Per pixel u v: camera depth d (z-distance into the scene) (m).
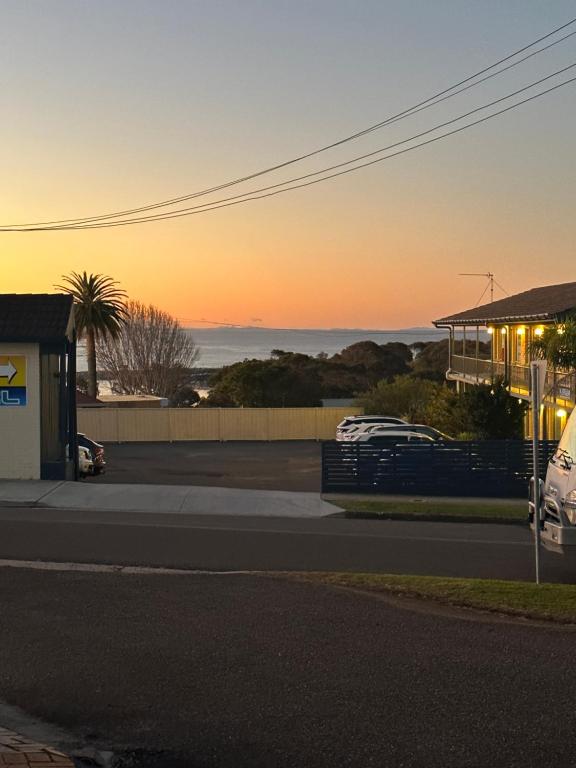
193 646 8.21
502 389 32.91
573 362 28.30
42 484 21.59
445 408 37.47
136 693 7.01
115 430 52.22
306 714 6.53
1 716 6.60
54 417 22.48
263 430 53.28
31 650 8.11
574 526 11.27
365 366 87.69
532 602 9.74
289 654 7.96
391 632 8.69
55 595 10.36
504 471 24.78
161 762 5.84
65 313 22.30
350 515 20.19
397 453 24.75
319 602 9.96
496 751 5.88
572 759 5.75
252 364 71.25
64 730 6.35
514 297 46.84
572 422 12.31
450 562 13.88
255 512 19.75
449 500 23.42
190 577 11.55
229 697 6.89
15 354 22.19
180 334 85.50
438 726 6.28
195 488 22.11
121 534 15.67
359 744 6.00
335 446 24.77
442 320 48.34
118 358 83.06
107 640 8.42
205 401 73.06
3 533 15.45
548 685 7.11
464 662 7.70
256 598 10.18
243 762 5.79
